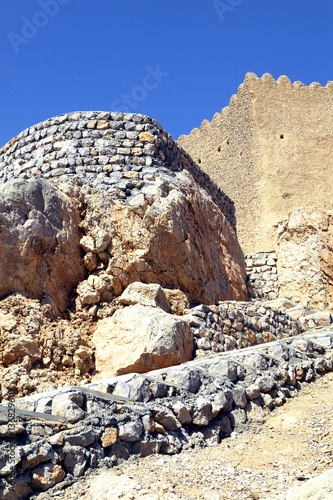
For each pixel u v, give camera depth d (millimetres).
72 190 10656
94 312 9453
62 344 8484
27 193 9406
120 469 5262
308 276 16281
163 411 6062
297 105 24609
